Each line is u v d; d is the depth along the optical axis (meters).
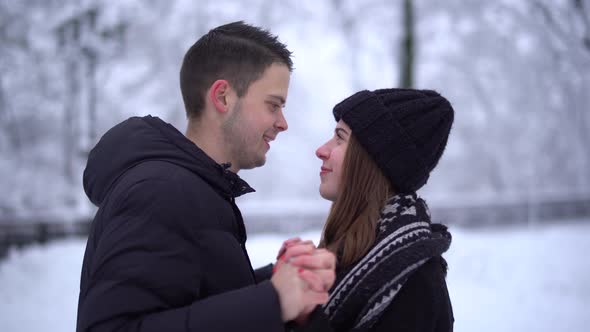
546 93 12.74
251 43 1.47
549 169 14.15
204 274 1.19
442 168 14.84
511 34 11.96
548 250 8.95
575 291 6.38
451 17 11.73
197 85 1.48
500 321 5.20
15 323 5.25
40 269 7.73
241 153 1.50
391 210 1.46
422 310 1.30
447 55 12.84
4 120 11.73
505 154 14.23
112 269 1.07
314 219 11.41
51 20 11.58
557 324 5.10
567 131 13.42
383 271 1.30
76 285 6.98
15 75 11.63
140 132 1.33
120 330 1.03
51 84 11.84
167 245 1.12
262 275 1.82
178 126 12.64
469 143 14.49
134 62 12.48
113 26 11.88
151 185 1.16
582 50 9.05
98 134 12.16
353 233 1.47
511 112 13.74
